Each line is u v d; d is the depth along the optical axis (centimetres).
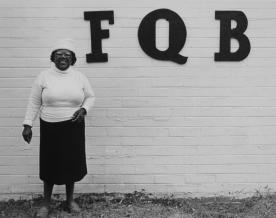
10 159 607
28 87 598
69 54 511
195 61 604
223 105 610
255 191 618
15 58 595
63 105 510
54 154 515
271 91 609
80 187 613
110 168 612
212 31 602
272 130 613
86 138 607
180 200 606
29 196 611
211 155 614
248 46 604
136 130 610
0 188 610
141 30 598
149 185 614
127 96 606
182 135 612
